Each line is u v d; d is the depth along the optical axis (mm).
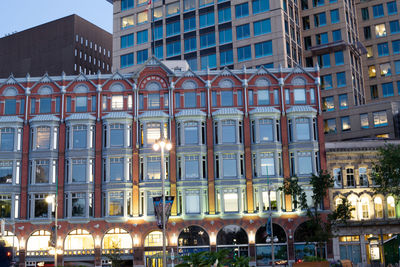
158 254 57375
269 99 67688
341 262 55625
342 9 97438
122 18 102938
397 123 87562
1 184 65875
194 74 68188
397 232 66062
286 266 63156
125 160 65688
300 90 68250
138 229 64438
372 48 104562
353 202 66750
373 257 60719
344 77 95250
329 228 58719
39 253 64688
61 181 66062
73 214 65062
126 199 64875
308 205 64375
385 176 59594
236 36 91312
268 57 87812
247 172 65688
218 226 64500
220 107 67500
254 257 63562
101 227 64750
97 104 67625
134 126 66750
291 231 64000
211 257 32062
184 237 64625
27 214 65625
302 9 101125
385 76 102438
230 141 66250
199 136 66188
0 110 68125
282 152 66188
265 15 89438
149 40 98938
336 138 93688
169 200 40250
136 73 67562
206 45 93750
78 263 64500
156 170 65750
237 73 68375
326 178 59156
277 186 64812
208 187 65500
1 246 62688
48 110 68125
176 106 67562
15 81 68688
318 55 98312
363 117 91188
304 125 66750
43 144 66875
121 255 64312
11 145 67000
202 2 95875
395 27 103125
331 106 95438
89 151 66188
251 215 64562
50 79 68562
